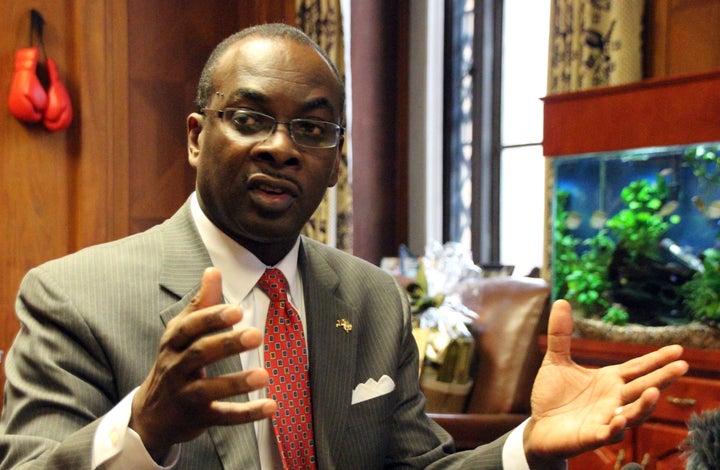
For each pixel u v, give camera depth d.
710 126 2.37
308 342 1.60
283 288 1.58
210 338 1.02
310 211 1.51
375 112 4.54
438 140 4.52
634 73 3.20
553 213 2.82
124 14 4.12
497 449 1.41
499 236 4.29
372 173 4.54
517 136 4.21
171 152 4.32
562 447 1.23
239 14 4.57
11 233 3.84
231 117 1.46
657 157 2.51
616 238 2.62
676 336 2.45
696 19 3.15
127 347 1.43
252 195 1.45
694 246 2.43
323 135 1.49
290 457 1.48
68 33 4.00
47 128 3.89
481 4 4.32
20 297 1.51
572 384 1.29
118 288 1.48
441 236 4.51
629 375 1.26
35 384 1.39
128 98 4.16
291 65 1.47
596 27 3.28
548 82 3.49
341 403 1.56
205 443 1.40
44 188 3.92
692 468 0.93
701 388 2.36
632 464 1.14
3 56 3.82
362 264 1.84
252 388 1.02
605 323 2.64
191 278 1.52
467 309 3.11
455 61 4.48
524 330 2.97
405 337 1.79
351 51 4.45
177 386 1.04
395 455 1.71
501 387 2.92
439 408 2.99
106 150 4.05
